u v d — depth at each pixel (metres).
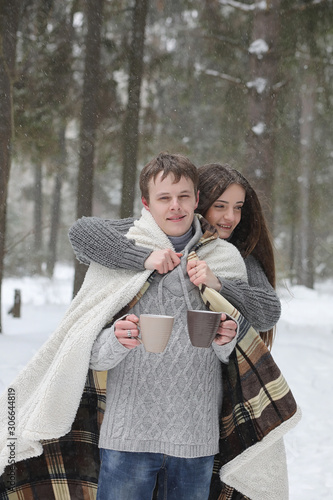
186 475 2.19
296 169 13.81
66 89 11.22
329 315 17.11
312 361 8.41
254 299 2.34
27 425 2.18
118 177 24.89
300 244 25.88
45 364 2.31
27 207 40.22
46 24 10.60
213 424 2.26
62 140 14.59
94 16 11.00
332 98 13.33
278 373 2.31
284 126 12.36
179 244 2.35
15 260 27.61
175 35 12.66
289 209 15.36
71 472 2.41
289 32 11.66
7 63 9.42
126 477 2.17
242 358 2.30
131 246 2.27
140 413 2.17
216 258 2.35
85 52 11.07
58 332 2.30
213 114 13.88
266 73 11.47
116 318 2.25
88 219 2.45
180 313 2.22
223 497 2.50
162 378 2.18
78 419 2.38
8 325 12.13
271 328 2.70
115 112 11.59
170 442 2.15
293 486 4.16
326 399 6.59
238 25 12.72
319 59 11.87
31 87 10.89
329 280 32.59
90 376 2.35
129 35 11.64
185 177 2.27
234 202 2.61
